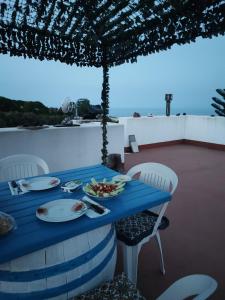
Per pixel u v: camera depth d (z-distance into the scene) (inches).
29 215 51.6
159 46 93.9
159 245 73.4
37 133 139.2
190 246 87.8
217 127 265.1
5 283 42.4
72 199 56.7
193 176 174.6
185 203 126.8
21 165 90.7
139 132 265.9
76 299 42.9
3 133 128.7
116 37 111.7
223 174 179.3
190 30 77.2
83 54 125.0
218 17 68.1
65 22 98.6
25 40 104.5
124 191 65.3
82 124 170.9
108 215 50.8
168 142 292.4
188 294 32.2
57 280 44.9
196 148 275.3
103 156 146.6
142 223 69.2
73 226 46.4
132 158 227.9
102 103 139.8
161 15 80.9
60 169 151.9
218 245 88.4
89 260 48.3
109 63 131.3
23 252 39.6
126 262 64.2
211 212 116.0
